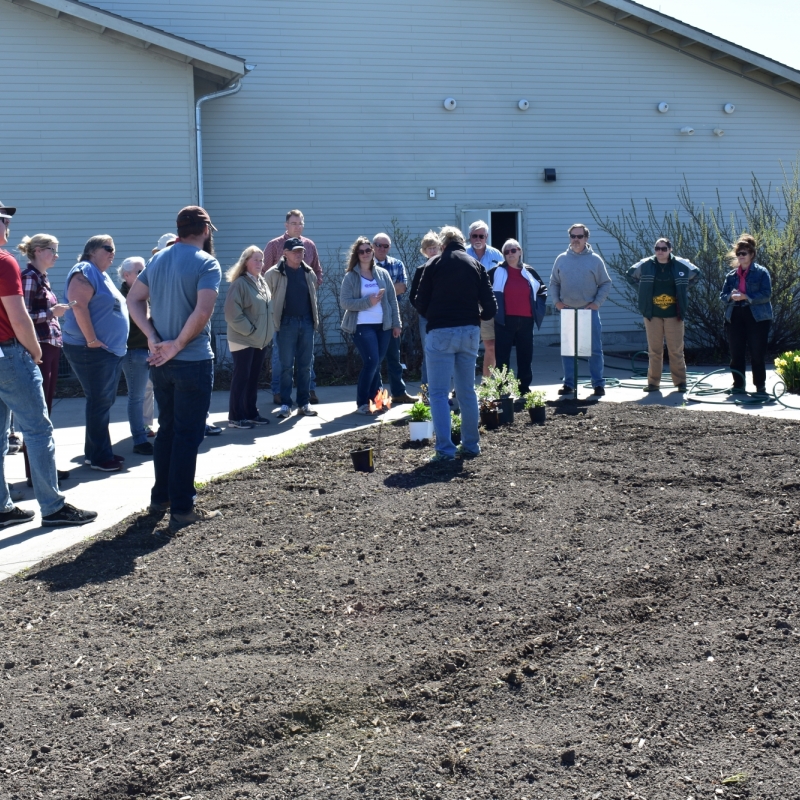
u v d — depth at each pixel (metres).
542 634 3.87
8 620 4.12
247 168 16.14
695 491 5.92
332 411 10.09
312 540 5.12
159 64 14.48
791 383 10.77
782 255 14.77
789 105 18.66
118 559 4.92
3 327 5.36
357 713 3.29
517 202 17.50
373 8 16.50
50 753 3.04
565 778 2.90
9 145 14.17
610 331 18.09
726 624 3.93
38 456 5.54
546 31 17.34
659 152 18.12
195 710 3.28
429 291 7.01
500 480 6.30
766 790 2.81
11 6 14.01
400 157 16.83
